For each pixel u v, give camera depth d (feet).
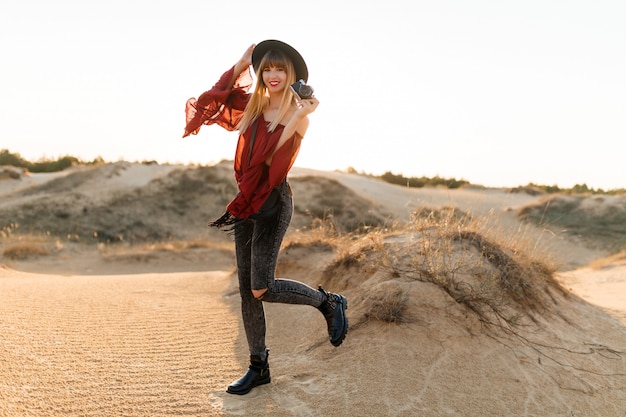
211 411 10.16
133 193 87.15
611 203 91.66
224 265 51.37
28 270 46.50
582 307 18.65
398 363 11.92
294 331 15.01
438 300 14.06
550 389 11.90
